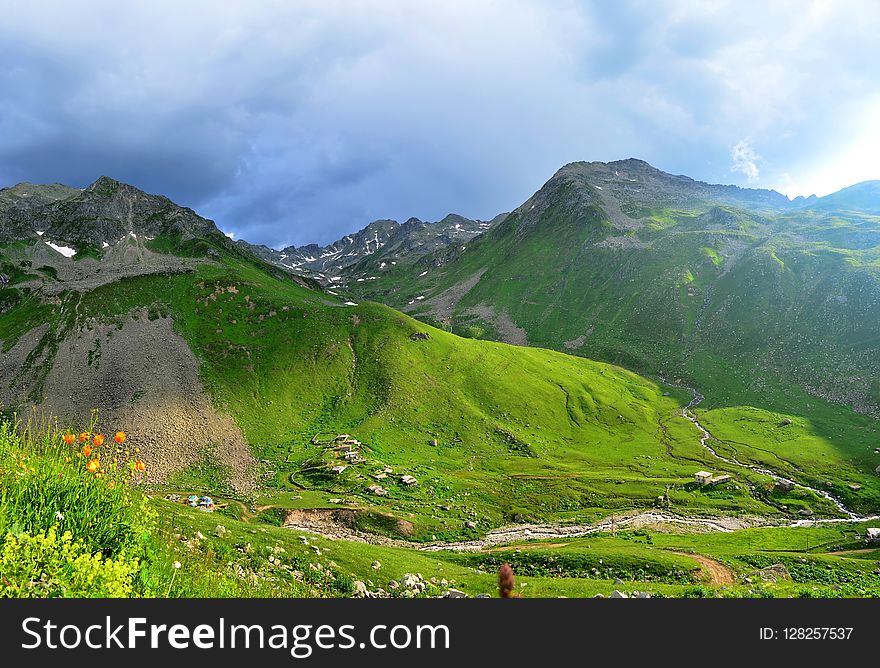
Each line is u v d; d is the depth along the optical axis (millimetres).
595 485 114625
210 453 117250
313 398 150875
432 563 42406
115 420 121625
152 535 15680
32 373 138375
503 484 113312
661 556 53125
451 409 151125
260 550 27344
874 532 77625
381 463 116062
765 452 141625
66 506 12336
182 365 148625
